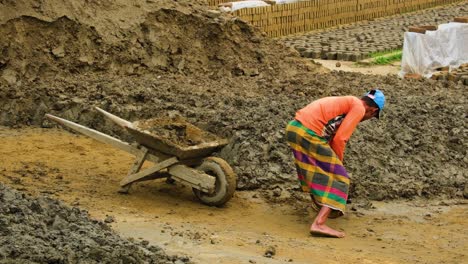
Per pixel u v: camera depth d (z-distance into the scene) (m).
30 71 14.02
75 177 10.70
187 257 7.57
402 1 32.25
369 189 10.71
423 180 11.20
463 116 13.16
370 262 8.34
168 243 8.21
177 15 15.80
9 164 10.99
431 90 15.60
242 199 10.38
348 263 8.24
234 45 16.23
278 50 16.75
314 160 9.34
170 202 10.09
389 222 9.88
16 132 12.72
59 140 12.35
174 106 12.65
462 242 9.29
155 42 15.41
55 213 7.60
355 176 10.95
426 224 9.88
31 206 7.55
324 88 14.70
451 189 11.11
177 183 10.82
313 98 13.83
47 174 10.71
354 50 23.03
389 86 15.45
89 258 6.68
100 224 7.76
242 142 11.29
